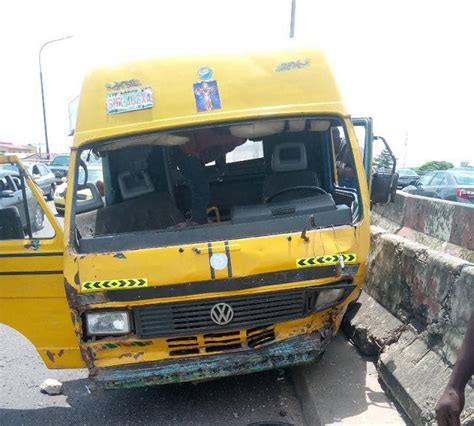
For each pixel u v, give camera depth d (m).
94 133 4.02
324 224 3.84
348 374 4.39
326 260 3.69
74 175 3.97
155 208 4.51
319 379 4.30
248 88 4.05
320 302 3.81
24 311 4.17
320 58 4.13
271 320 3.76
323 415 3.73
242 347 3.89
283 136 4.75
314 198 4.14
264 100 4.03
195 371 3.82
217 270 3.62
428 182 17.05
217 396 4.55
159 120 4.00
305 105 4.02
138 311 3.70
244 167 5.24
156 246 3.73
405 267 4.54
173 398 4.56
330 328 4.02
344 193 4.85
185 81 4.05
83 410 4.43
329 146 5.04
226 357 3.83
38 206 4.25
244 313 3.74
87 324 3.74
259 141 4.89
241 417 4.17
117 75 4.07
